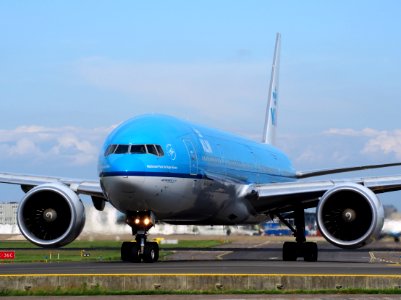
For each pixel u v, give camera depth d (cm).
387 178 11044
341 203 10756
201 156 10988
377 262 12281
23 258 13750
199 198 10938
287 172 16075
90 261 12212
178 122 11181
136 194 9975
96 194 11488
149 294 6988
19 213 10356
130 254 10644
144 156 10031
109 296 6775
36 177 11662
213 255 14888
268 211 12594
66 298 6656
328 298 6544
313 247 12256
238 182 12356
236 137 13838
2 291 7119
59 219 10644
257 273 8075
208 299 6488
